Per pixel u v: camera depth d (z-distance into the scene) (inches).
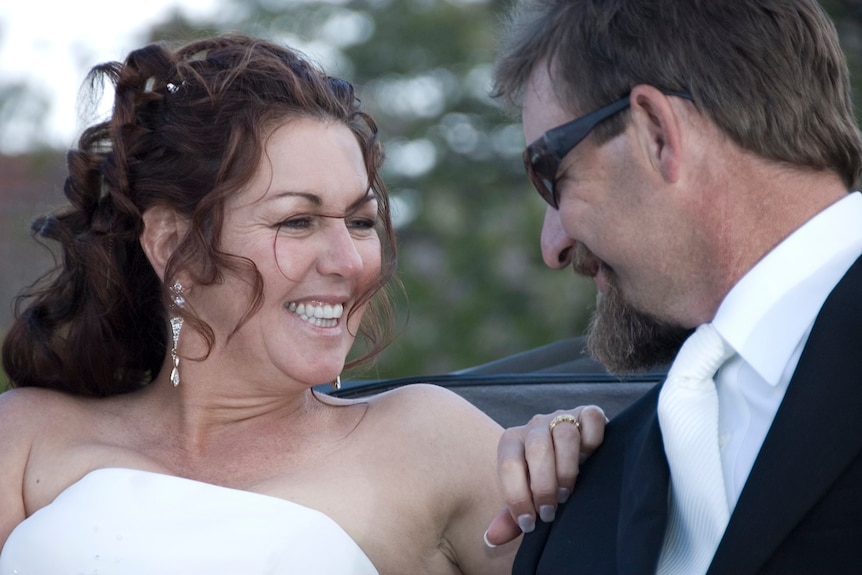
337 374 160.9
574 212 129.3
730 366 120.3
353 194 159.0
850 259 114.4
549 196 133.6
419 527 162.1
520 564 135.0
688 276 123.5
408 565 161.2
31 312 179.6
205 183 158.6
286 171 155.9
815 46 119.6
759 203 118.7
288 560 152.5
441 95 513.7
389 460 164.2
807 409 106.8
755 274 116.7
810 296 114.1
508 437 142.7
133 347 179.0
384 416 169.6
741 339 116.1
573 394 189.5
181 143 160.6
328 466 163.9
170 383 170.2
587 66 126.6
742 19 119.6
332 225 157.8
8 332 180.4
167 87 165.2
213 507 155.9
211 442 167.3
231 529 154.3
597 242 128.5
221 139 157.9
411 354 458.3
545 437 138.3
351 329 163.5
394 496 161.6
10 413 172.7
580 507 131.9
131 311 176.7
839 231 115.3
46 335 177.8
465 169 504.4
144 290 176.6
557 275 466.0
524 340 455.5
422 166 511.8
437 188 493.7
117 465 164.4
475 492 163.3
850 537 104.1
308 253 155.9
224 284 157.9
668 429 119.2
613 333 134.6
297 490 160.2
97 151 175.9
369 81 515.2
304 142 157.6
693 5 121.5
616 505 129.1
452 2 529.0
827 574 104.3
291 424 168.2
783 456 106.2
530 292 467.2
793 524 104.7
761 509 105.7
